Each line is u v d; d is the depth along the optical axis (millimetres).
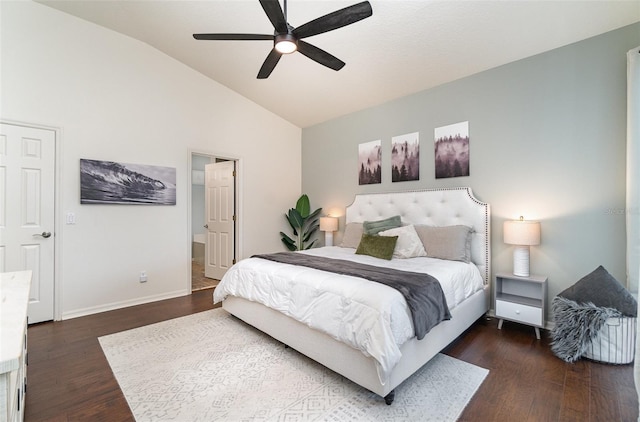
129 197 3520
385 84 3717
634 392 1828
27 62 2887
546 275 2826
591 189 2590
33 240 2932
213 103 4273
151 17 3137
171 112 3861
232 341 2578
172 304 3604
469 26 2666
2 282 1680
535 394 1820
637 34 2387
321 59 2459
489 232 3133
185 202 3998
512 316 2750
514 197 3016
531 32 2631
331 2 2627
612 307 2188
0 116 2754
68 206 3121
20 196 2863
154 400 1774
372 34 2943
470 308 2713
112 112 3395
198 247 7184
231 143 4484
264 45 3396
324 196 5027
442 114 3543
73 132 3145
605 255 2529
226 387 1904
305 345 2172
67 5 2982
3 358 840
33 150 2926
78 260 3189
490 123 3170
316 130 5148
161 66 3770
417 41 2943
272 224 5047
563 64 2721
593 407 1694
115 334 2717
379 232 3486
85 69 3219
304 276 2271
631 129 2287
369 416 1626
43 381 1970
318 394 1829
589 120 2594
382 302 1751
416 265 2701
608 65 2504
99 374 2057
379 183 4199
